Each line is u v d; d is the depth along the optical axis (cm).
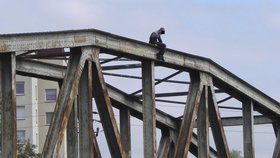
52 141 3438
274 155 5716
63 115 3459
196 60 4269
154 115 3909
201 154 4306
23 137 15812
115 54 3788
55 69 4044
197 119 4353
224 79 4581
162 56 3975
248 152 4997
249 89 4928
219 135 4450
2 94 3281
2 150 3256
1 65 3291
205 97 4341
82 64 3566
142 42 3869
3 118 3266
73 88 3509
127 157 3869
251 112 5000
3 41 3269
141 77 4016
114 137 3694
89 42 3600
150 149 3888
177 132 5347
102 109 3678
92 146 3553
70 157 3850
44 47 3412
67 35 3509
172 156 5391
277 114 5450
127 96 4600
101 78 3638
